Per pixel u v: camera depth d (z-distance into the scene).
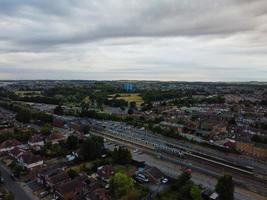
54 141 172.88
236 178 128.75
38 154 149.50
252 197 108.81
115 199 102.19
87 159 144.12
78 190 107.62
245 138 196.50
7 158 148.38
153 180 119.50
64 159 146.25
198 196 98.81
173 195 105.94
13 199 95.75
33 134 186.75
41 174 117.75
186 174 113.38
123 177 105.12
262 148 171.50
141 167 134.88
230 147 181.50
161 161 149.12
